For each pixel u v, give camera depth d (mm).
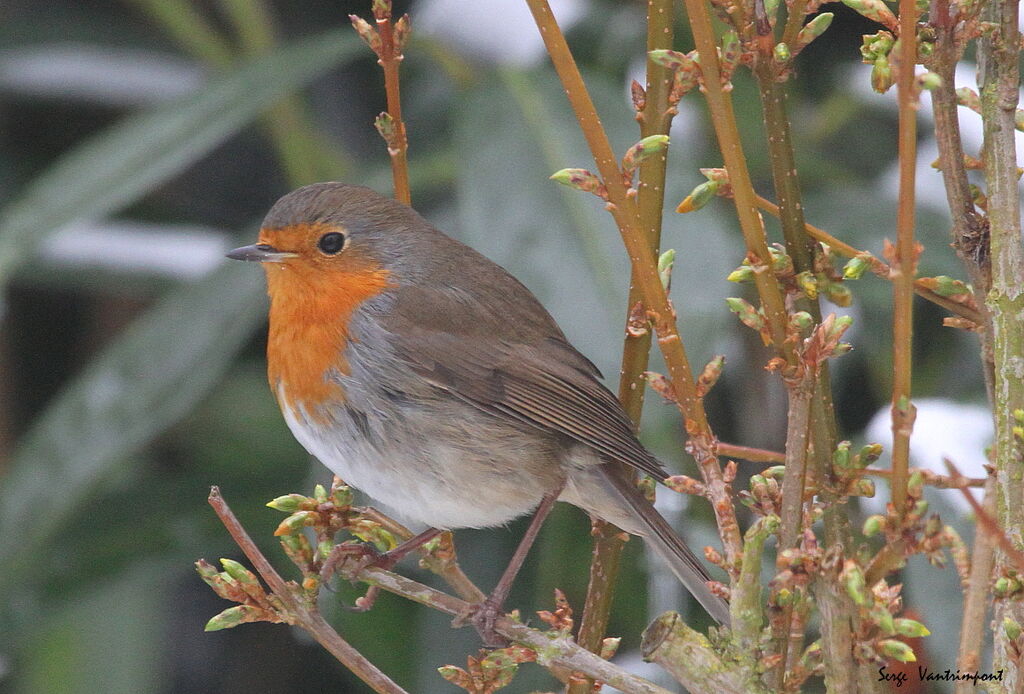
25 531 7770
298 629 8430
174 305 8164
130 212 9742
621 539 5113
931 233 8430
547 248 7266
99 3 10367
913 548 3941
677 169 7363
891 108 8992
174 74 9750
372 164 9055
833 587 3977
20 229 7910
